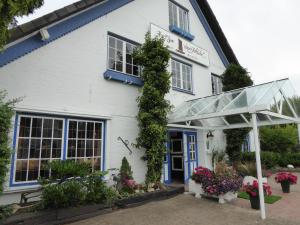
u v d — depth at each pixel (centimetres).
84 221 553
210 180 726
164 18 1062
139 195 699
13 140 570
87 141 715
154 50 854
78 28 737
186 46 1145
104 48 800
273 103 668
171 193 789
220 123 977
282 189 853
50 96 650
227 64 1453
